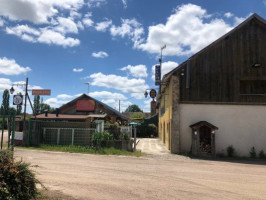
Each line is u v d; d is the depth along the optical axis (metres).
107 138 17.62
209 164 13.85
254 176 10.83
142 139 36.00
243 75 18.97
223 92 18.84
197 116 18.59
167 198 6.77
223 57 19.20
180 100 18.75
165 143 24.77
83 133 17.88
